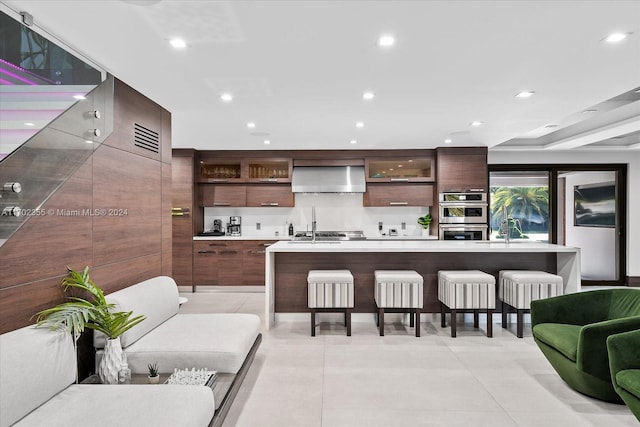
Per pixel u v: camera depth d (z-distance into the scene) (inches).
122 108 133.0
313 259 192.7
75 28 97.0
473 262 190.7
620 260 299.0
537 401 110.3
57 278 99.8
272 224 300.2
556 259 188.5
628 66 124.4
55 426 68.5
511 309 190.2
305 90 146.9
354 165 283.1
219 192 287.1
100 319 98.1
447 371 131.9
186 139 243.8
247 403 109.8
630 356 89.6
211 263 275.6
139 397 78.9
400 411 105.1
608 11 90.7
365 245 187.6
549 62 120.9
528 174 305.0
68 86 113.2
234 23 95.1
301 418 101.7
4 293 84.2
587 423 98.4
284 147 273.0
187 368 104.5
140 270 142.4
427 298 192.1
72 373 86.2
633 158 296.2
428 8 89.0
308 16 92.1
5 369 69.2
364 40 105.3
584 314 125.6
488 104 166.9
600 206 305.1
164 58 115.6
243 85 140.1
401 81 137.9
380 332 169.0
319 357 145.0
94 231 115.6
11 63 111.2
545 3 87.2
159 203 159.3
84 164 111.4
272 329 179.8
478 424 98.4
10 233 86.0
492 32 101.0
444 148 272.2
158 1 84.7
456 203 272.4
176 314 139.9
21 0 83.7
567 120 210.1
